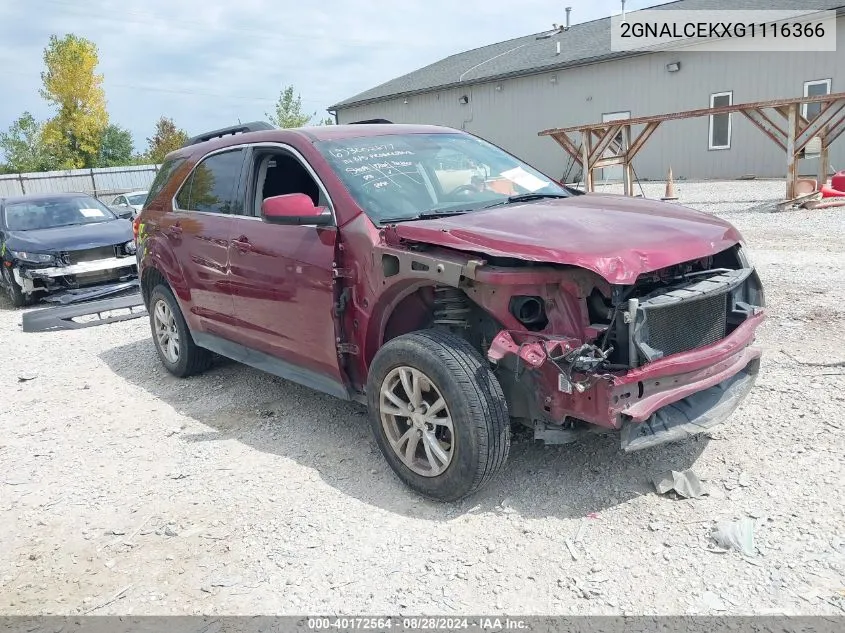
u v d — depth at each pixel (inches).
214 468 163.6
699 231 136.1
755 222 454.3
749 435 151.9
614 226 133.6
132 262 405.1
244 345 190.9
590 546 120.0
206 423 192.2
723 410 133.0
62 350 286.2
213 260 192.2
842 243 356.2
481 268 124.0
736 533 117.3
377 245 143.3
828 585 105.3
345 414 189.8
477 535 126.3
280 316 169.8
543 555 119.0
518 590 111.1
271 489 150.8
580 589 109.8
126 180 1407.5
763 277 291.7
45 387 237.5
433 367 129.0
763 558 112.7
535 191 179.9
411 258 134.6
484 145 197.9
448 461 131.3
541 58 1051.3
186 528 138.1
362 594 113.5
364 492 145.9
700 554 115.3
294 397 206.7
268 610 111.8
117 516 145.5
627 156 591.8
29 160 2406.5
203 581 120.8
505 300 123.5
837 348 197.8
